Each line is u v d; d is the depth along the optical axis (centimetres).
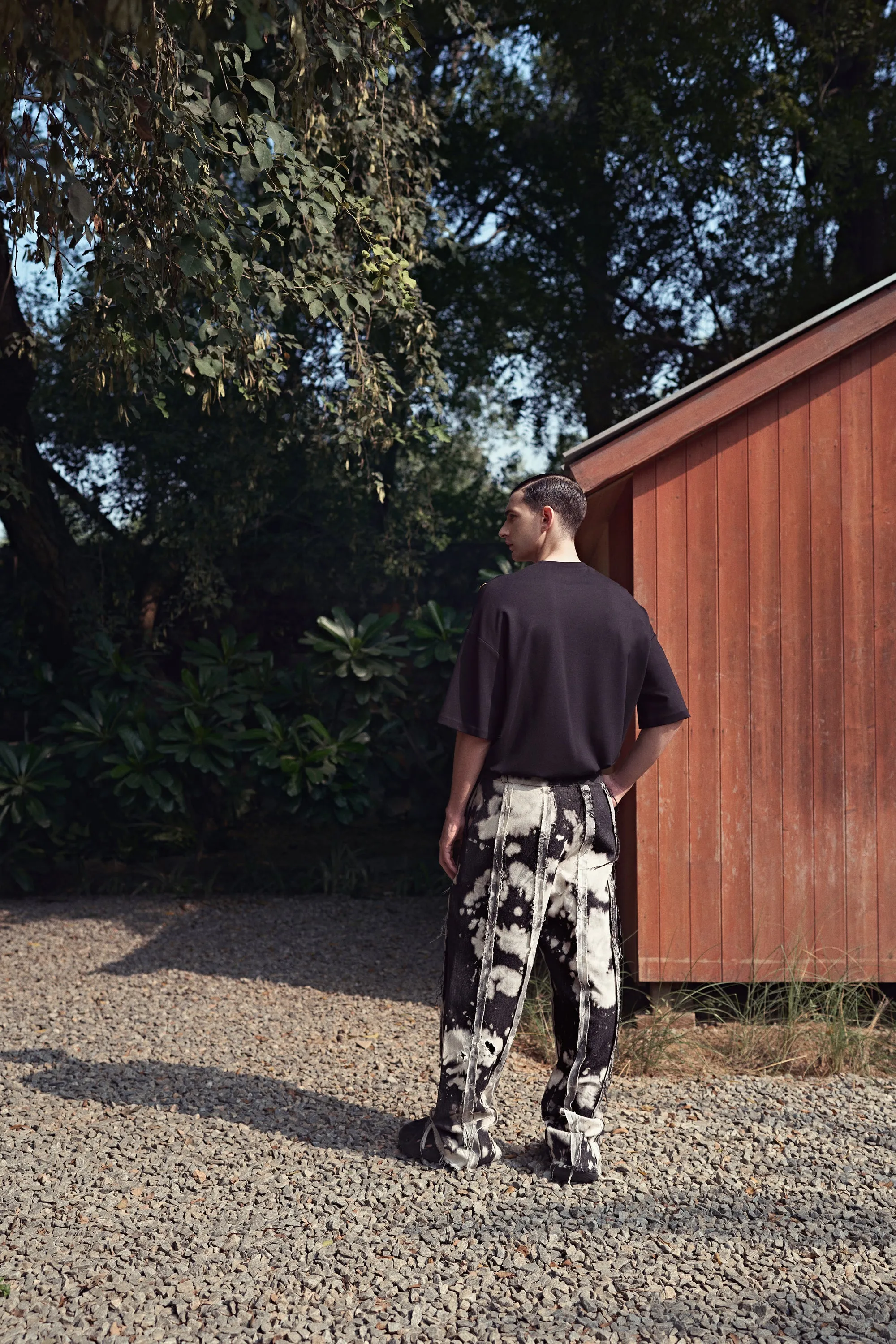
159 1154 308
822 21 1135
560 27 1134
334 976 558
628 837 470
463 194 1299
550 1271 241
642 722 299
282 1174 293
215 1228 261
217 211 405
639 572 451
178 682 1073
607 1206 274
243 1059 407
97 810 818
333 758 759
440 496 1537
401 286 555
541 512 297
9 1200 277
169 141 351
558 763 283
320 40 369
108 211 377
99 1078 379
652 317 1351
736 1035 433
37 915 714
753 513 453
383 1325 220
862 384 454
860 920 448
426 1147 299
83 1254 248
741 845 449
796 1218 269
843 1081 384
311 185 462
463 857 292
